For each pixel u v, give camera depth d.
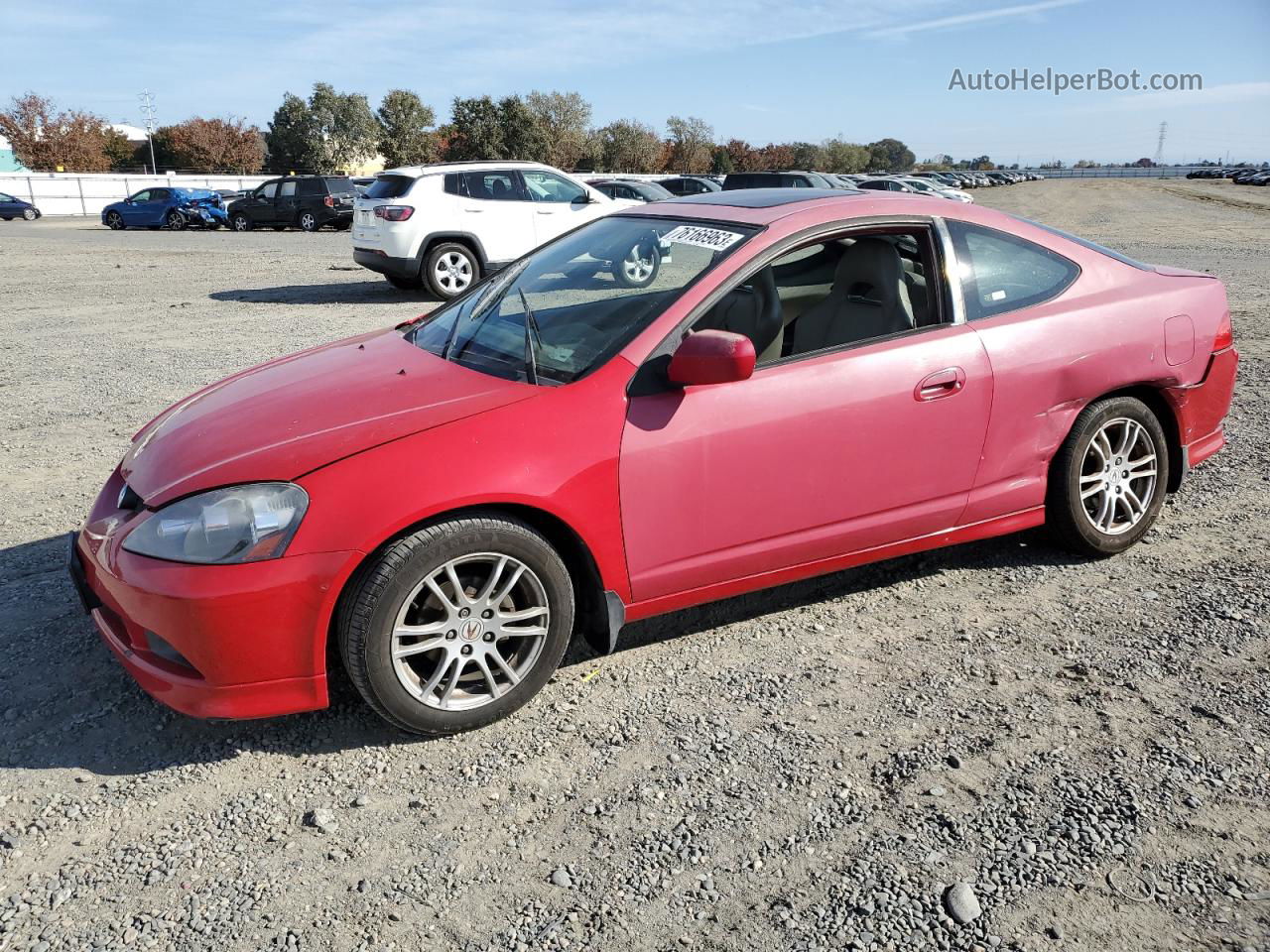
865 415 3.22
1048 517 3.85
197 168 76.50
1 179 45.97
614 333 3.06
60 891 2.26
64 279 15.24
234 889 2.27
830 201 3.45
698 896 2.22
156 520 2.65
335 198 30.25
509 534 2.75
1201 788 2.54
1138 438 3.89
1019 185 82.62
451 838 2.44
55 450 5.68
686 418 2.96
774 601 3.71
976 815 2.47
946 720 2.89
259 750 2.81
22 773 2.70
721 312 3.12
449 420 2.77
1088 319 3.64
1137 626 3.43
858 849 2.36
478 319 3.54
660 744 2.81
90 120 69.19
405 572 2.63
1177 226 24.94
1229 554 3.98
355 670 2.68
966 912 2.15
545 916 2.17
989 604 3.63
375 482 2.61
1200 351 3.91
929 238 3.45
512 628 2.86
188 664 2.66
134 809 2.55
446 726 2.82
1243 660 3.17
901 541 3.48
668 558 3.05
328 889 2.27
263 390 3.28
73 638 3.43
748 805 2.53
